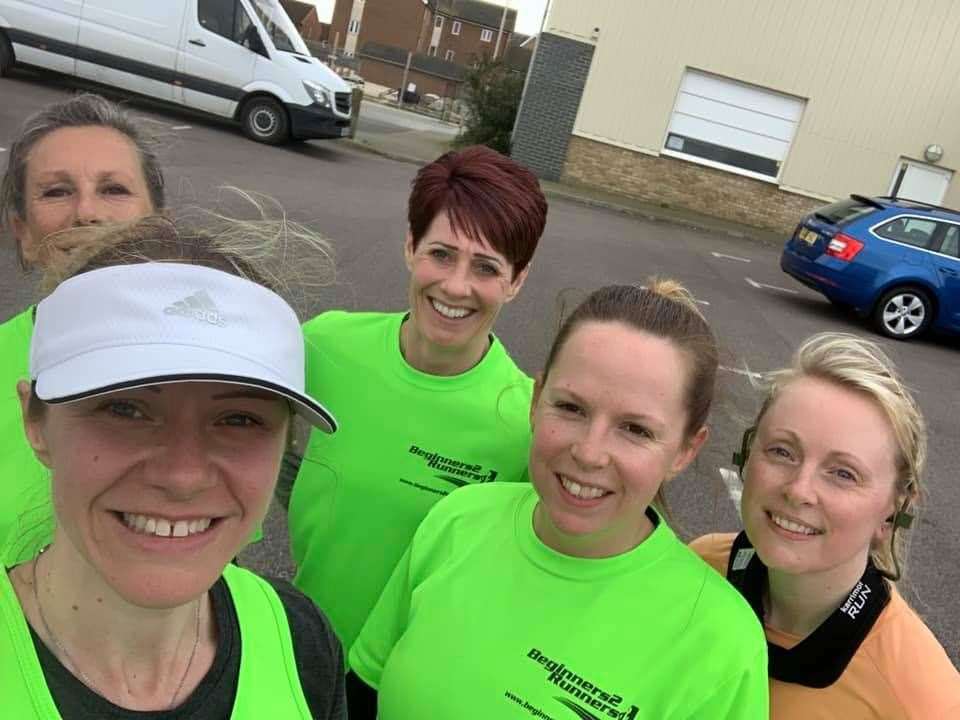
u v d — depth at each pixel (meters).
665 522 0.74
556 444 0.67
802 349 0.81
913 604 1.81
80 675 0.44
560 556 0.71
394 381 0.91
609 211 8.20
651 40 8.50
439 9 40.91
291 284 0.56
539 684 0.68
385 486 0.90
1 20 6.46
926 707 0.70
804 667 0.75
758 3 8.33
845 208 5.04
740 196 8.98
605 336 0.67
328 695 0.56
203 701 0.47
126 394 0.41
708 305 4.59
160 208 0.91
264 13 6.70
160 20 6.55
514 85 9.92
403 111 21.56
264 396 0.44
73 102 0.88
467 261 0.84
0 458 0.68
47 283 0.61
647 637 0.67
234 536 0.45
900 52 8.36
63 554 0.44
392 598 0.82
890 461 0.73
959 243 4.75
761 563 0.83
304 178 5.66
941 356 4.65
